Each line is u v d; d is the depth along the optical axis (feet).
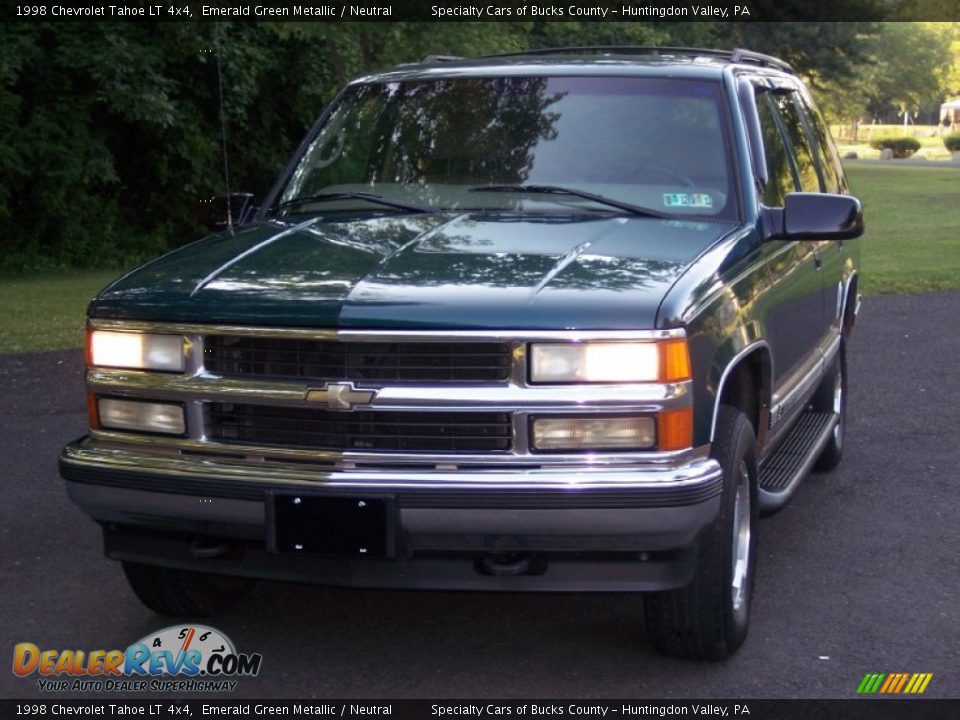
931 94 322.55
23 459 24.21
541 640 15.14
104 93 62.75
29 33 62.44
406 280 13.05
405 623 15.75
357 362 12.58
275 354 12.89
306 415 12.84
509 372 12.35
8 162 60.70
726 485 13.51
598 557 12.67
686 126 16.51
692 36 83.71
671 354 12.35
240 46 68.18
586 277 12.97
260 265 14.01
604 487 12.20
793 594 16.69
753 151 16.69
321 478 12.57
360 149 17.72
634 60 17.89
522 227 14.94
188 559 13.65
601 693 13.57
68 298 49.85
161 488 13.20
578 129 16.76
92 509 13.76
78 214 66.28
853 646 14.88
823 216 15.56
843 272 22.40
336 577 12.91
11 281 58.65
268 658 14.67
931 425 26.73
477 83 17.76
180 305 13.26
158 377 13.33
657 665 14.33
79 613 16.21
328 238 14.93
